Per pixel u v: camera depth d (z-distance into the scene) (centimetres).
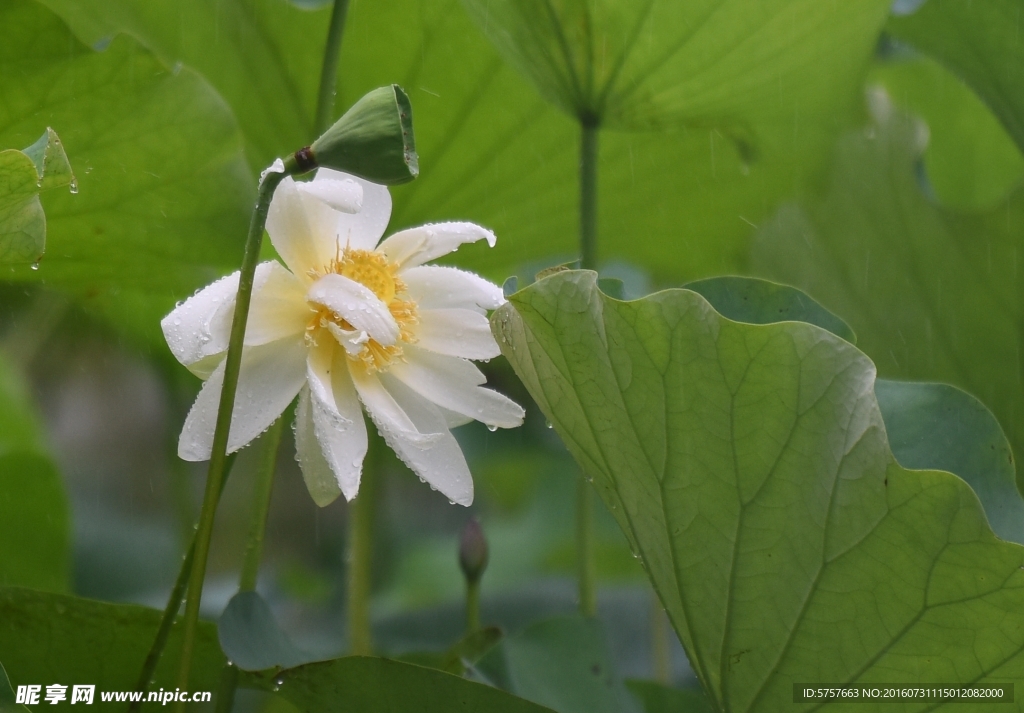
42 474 249
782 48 237
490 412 218
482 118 248
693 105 241
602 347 212
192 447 213
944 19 249
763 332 209
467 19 243
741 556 214
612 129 242
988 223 254
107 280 241
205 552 212
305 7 241
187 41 243
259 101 246
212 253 239
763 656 216
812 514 211
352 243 219
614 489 218
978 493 223
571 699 232
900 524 210
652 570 218
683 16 233
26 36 226
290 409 233
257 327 215
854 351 209
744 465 212
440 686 215
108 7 240
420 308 219
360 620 248
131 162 233
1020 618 210
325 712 218
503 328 215
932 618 212
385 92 208
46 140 216
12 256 219
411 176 208
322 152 209
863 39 240
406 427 216
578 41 235
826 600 213
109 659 223
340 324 216
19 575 251
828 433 210
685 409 212
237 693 251
